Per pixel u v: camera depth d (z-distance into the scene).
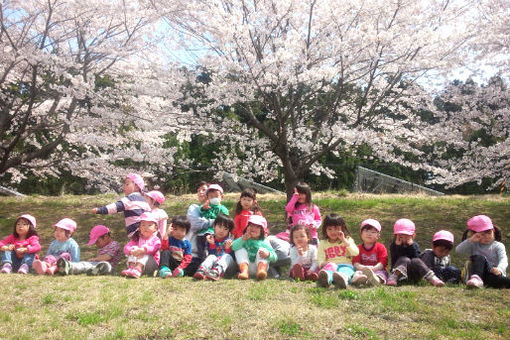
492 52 9.72
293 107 9.05
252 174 11.44
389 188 16.91
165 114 9.65
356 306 4.39
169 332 3.86
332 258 5.56
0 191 15.91
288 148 10.04
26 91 14.12
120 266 7.98
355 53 8.71
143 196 6.57
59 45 11.57
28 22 10.97
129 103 10.53
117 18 10.40
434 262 5.60
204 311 4.29
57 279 5.41
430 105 11.02
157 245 5.88
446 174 10.21
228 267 5.73
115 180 12.62
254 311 4.28
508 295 4.71
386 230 9.53
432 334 3.78
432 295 4.70
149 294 4.75
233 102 9.08
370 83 8.96
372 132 8.80
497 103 10.49
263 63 7.95
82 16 10.27
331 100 9.86
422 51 9.01
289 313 4.22
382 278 5.30
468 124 11.11
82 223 10.69
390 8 8.95
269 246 5.82
